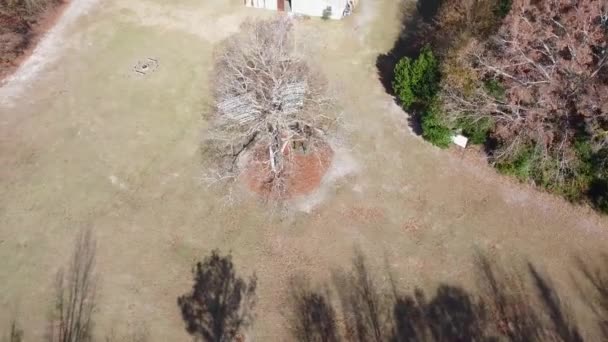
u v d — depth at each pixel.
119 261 32.91
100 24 45.94
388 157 37.44
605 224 34.16
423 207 35.12
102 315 30.84
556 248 33.28
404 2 47.09
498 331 30.31
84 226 34.31
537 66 32.38
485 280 32.12
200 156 37.56
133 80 41.97
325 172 36.56
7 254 33.16
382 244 33.56
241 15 46.31
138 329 30.41
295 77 33.84
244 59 36.41
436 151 37.72
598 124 30.86
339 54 43.38
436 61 36.91
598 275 32.16
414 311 31.05
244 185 35.97
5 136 38.69
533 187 35.81
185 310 31.17
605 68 32.56
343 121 39.00
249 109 31.44
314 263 32.84
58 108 40.31
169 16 46.44
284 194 35.41
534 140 33.19
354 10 46.62
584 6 33.28
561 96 32.50
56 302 31.31
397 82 38.16
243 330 30.48
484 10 36.66
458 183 36.16
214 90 41.03
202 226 34.38
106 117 39.72
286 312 31.11
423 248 33.41
